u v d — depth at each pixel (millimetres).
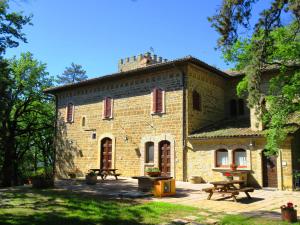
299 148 17953
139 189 15469
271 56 13344
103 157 24938
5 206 11531
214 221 9531
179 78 21234
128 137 23422
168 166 21219
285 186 16781
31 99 33531
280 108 14555
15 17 18219
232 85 24672
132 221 9445
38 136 37188
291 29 12391
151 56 28750
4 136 31297
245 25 10258
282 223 9180
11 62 32031
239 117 23547
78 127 27031
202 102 22094
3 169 32188
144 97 22891
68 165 27344
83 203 12094
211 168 19531
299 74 14211
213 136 19312
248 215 10258
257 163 17984
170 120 21344
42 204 11938
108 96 25109
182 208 11273
